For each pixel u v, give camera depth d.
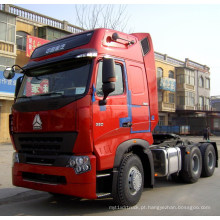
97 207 5.34
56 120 4.54
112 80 4.36
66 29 24.98
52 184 4.55
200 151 8.22
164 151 6.38
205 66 46.31
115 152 4.79
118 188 4.84
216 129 44.19
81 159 4.32
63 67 4.95
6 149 15.49
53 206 5.54
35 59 5.58
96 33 4.95
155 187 7.12
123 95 5.15
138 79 5.66
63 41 5.40
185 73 40.09
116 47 5.24
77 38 5.20
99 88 4.66
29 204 5.75
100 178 4.84
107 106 4.73
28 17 22.89
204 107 44.19
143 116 5.61
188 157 7.30
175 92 39.88
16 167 5.14
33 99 5.01
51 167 4.54
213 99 58.25
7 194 6.23
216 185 7.34
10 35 20.92
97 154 4.45
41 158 4.75
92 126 4.41
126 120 5.09
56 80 4.93
